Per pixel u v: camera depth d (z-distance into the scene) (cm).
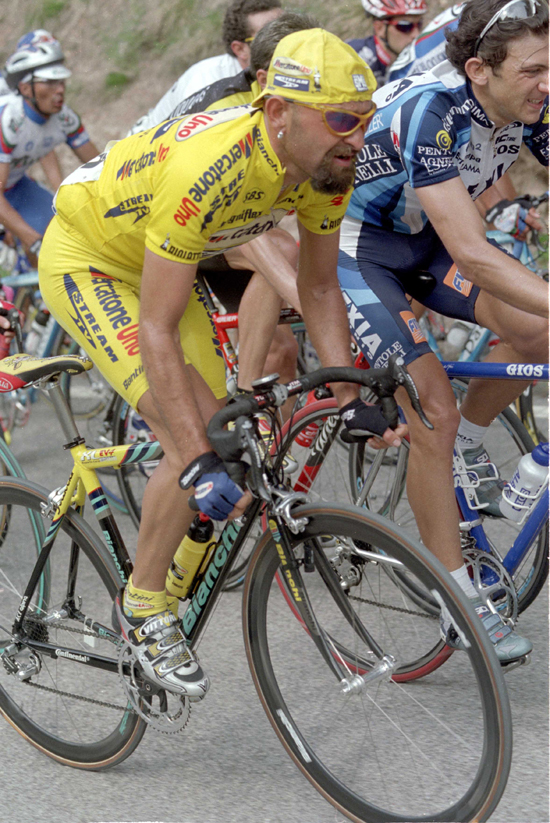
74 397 646
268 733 323
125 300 283
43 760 319
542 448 316
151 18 1134
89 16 1177
